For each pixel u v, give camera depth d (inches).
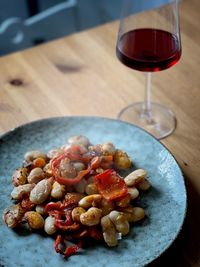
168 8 16.3
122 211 13.8
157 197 14.6
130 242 13.3
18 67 21.2
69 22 36.6
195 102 19.0
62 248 13.3
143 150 16.1
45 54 21.9
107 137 16.8
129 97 19.3
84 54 21.8
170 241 13.0
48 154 15.6
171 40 16.3
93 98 19.3
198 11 23.8
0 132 17.9
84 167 14.8
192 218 14.5
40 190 14.1
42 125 17.0
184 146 17.0
